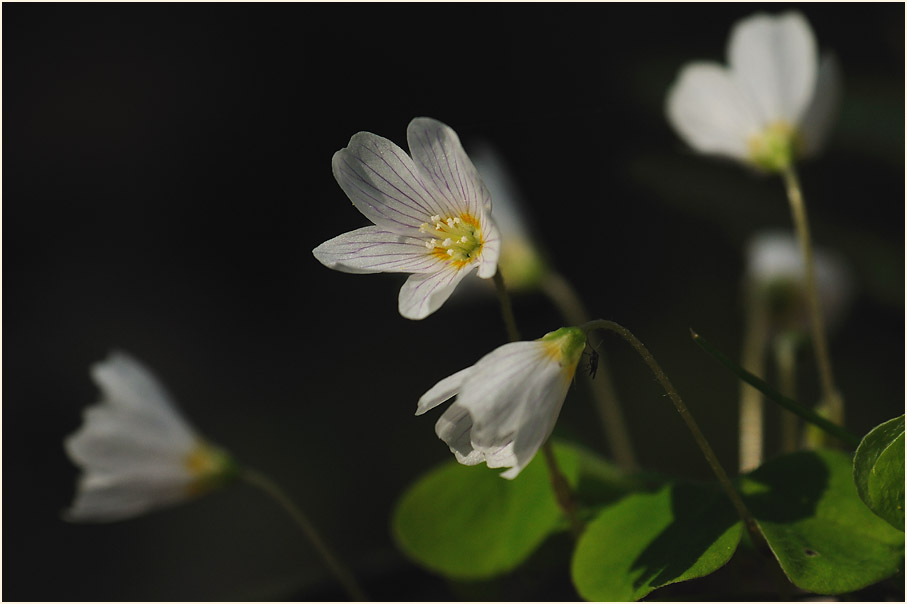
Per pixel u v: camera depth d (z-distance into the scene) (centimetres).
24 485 37
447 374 38
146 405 29
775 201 38
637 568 25
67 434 39
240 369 40
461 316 40
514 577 28
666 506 26
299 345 40
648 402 35
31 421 39
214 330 41
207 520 36
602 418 35
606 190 41
